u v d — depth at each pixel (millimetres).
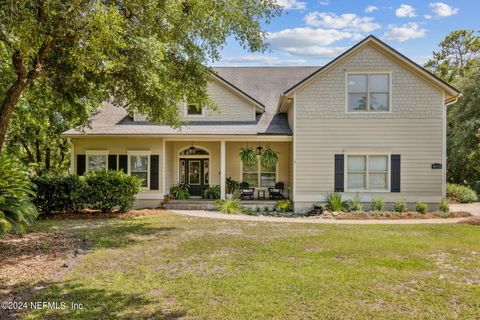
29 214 8719
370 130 15422
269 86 20578
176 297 5207
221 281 5895
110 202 14336
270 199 17688
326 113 15508
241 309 4766
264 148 18484
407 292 5434
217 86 17797
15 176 8703
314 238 9500
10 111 8672
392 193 15328
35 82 12039
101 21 6422
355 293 5371
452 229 10938
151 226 11461
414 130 15281
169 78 10688
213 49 10562
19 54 8062
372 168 15445
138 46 8359
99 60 7918
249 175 18641
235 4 8883
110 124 17500
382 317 4543
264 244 8773
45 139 20906
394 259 7328
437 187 15195
